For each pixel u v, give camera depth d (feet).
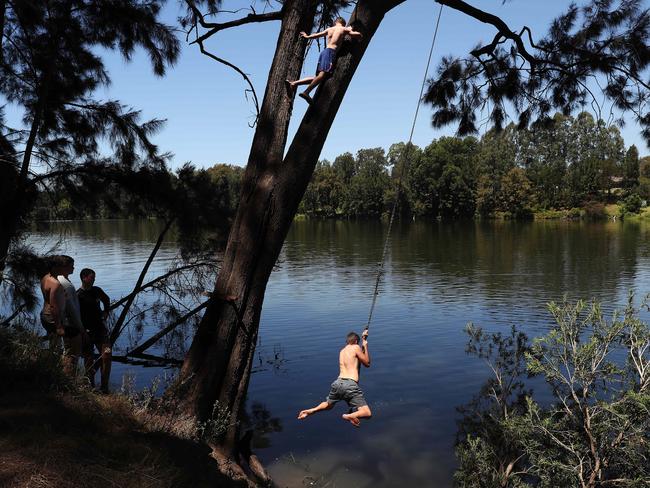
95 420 14.80
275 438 27.71
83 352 22.63
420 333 53.11
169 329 33.01
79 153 33.24
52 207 31.12
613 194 414.41
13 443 11.60
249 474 21.89
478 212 374.43
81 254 134.92
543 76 35.19
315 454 25.66
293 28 24.79
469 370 39.88
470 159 394.11
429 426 29.07
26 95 32.99
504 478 20.22
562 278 89.61
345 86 23.99
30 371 16.15
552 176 378.12
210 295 23.00
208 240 31.94
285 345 49.21
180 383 22.77
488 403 30.07
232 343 23.49
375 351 46.47
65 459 11.48
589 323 20.42
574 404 21.09
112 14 30.30
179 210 30.73
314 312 64.85
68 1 30.27
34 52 31.63
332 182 457.27
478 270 102.68
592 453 18.12
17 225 28.76
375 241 181.27
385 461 24.82
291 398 34.30
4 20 30.12
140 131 31.22
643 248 141.08
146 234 221.05
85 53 32.73
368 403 33.12
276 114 24.72
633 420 17.85
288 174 24.08
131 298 32.37
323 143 24.50
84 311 23.13
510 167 409.90
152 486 11.69
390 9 24.13
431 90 36.68
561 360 19.94
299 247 160.56
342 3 32.24
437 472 23.70
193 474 13.85
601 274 93.50
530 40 31.86
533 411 19.80
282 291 81.10
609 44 30.45
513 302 69.10
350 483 22.71
